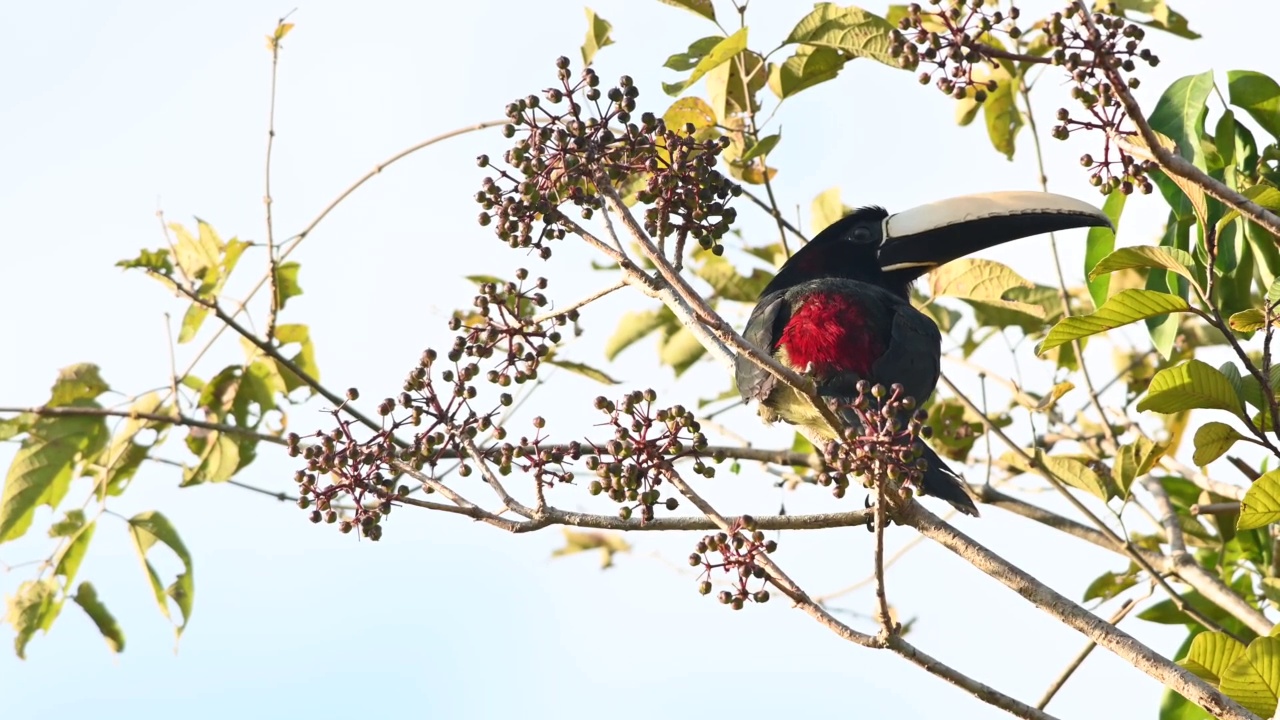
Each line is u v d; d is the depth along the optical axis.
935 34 8.13
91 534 12.79
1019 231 12.31
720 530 8.89
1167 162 7.96
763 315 11.15
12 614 12.69
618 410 8.37
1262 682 8.12
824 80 11.87
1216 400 8.66
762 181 12.62
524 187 8.57
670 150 8.95
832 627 8.08
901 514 9.02
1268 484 8.49
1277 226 7.91
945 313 14.23
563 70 8.59
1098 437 13.12
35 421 12.85
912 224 12.80
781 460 12.22
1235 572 12.36
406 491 8.74
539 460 8.61
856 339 10.74
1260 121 10.52
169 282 12.10
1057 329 8.73
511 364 8.99
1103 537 11.74
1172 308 8.54
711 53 10.63
